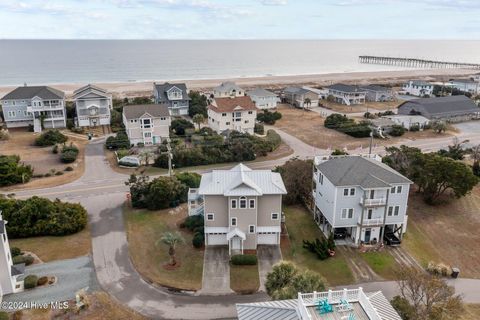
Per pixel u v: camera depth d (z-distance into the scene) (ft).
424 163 180.34
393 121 314.14
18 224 146.00
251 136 266.36
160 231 152.87
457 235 153.99
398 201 142.92
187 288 118.42
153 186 168.86
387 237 145.59
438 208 175.42
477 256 139.74
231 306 110.93
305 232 153.48
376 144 276.21
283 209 172.65
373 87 455.22
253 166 231.09
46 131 280.51
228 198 133.39
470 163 234.38
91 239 146.92
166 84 371.56
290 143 278.05
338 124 312.50
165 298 114.21
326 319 70.85
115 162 233.55
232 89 386.11
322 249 135.54
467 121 351.67
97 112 305.12
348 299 76.74
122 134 270.87
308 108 398.42
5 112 295.89
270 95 390.83
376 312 71.56
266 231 139.23
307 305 74.23
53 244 142.92
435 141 285.84
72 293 114.73
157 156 232.53
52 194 188.14
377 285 120.98
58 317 104.22
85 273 125.49
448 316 95.50
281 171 186.19
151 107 270.87
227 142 251.80
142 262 132.05
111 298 113.50
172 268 128.47
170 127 290.35
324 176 149.69
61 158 231.50
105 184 201.26
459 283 123.54
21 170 202.08
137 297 114.32
